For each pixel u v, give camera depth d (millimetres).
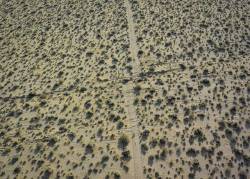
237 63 66312
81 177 51188
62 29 80375
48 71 69688
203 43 71250
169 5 83312
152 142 54688
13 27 83250
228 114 57500
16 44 77688
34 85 67062
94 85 65438
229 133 54719
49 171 52312
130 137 55812
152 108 59844
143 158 52750
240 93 60719
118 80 65750
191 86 62750
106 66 69000
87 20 82188
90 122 58844
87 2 88625
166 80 64438
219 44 70625
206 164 51156
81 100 62906
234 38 71750
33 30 81375
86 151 54500
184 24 76750
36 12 87562
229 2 82312
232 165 50781
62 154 54469
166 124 56969
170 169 51000
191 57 68500
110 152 54000
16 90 66500
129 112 59688
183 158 52094
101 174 51281
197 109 58750
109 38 75875
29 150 55562
